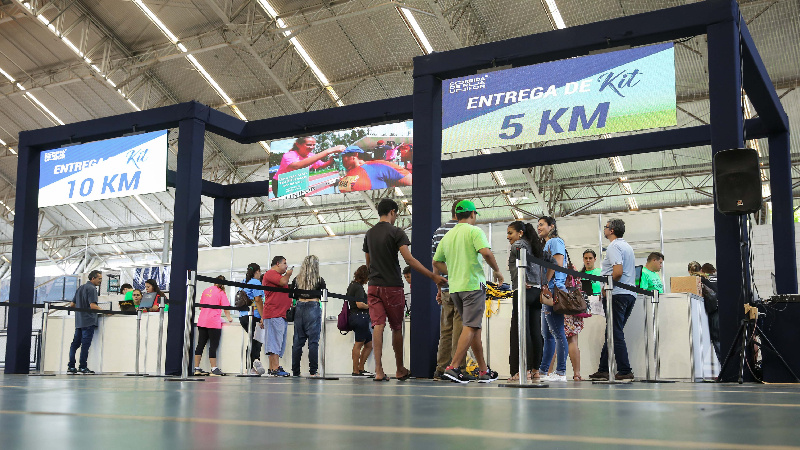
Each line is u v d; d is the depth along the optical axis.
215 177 21.83
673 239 12.60
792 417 1.68
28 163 9.27
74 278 15.04
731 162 5.32
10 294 8.91
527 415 1.76
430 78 6.70
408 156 13.71
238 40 15.22
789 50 14.05
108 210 25.22
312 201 22.98
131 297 9.78
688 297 5.86
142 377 6.16
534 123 7.29
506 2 13.84
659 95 6.80
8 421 1.54
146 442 1.13
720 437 1.23
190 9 15.55
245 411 1.90
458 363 4.67
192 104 8.24
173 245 7.98
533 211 22.67
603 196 21.09
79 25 16.38
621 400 2.49
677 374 5.80
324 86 16.78
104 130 8.82
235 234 25.30
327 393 3.04
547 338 5.25
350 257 14.67
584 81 7.16
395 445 1.10
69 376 6.92
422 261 6.29
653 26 6.00
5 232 27.48
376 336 5.32
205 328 7.82
